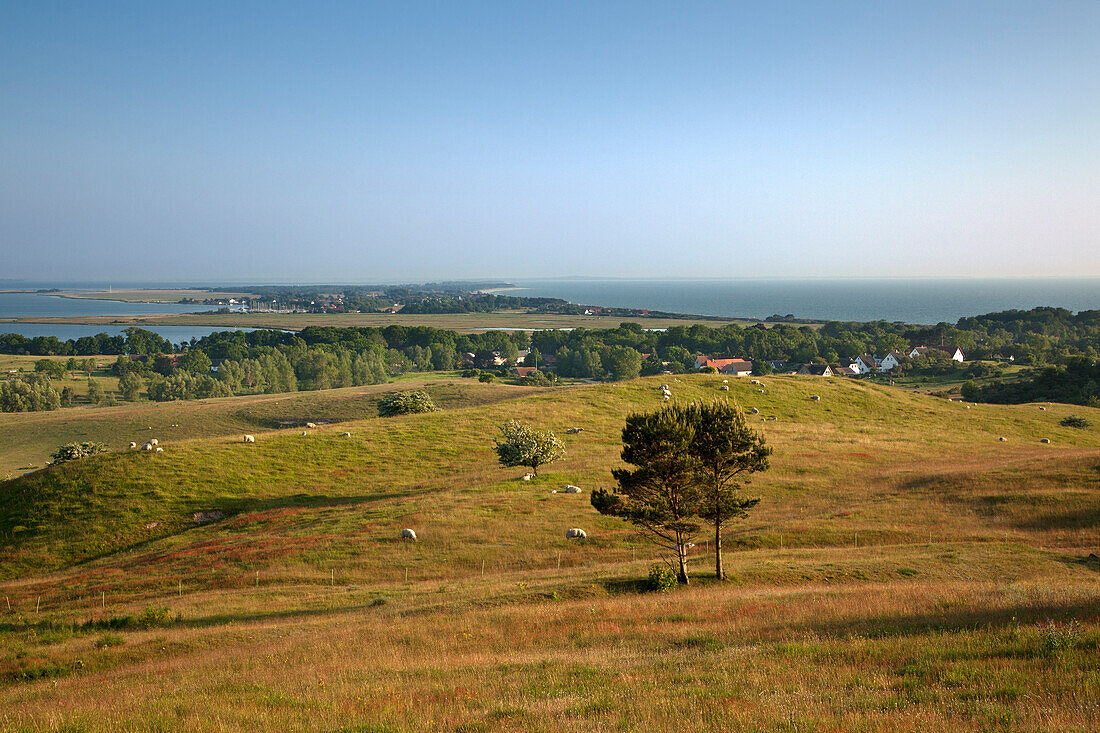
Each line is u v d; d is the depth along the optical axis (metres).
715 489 29.70
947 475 47.91
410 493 49.28
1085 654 12.98
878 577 28.45
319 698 14.34
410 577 32.31
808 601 22.72
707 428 29.23
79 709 14.78
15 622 27.75
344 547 36.19
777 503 44.62
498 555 34.75
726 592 26.08
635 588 27.80
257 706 13.96
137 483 49.97
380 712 12.81
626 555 34.62
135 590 32.16
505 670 16.17
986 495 41.72
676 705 11.75
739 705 11.42
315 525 41.12
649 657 16.64
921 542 34.94
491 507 42.12
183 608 28.08
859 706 10.97
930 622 17.83
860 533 36.69
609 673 15.02
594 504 29.81
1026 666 12.53
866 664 13.98
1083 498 38.59
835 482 49.47
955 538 35.19
